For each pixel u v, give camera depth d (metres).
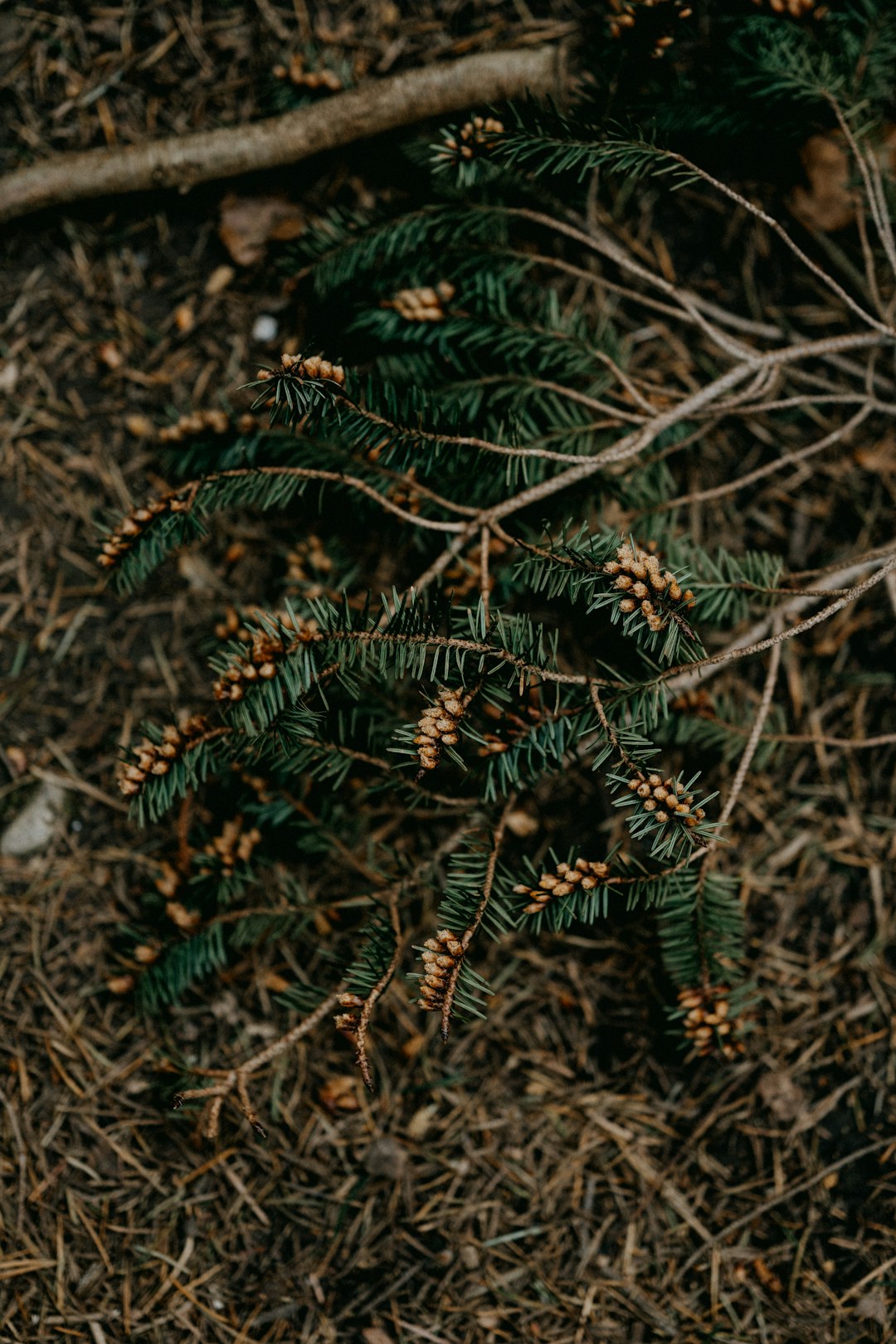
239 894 0.93
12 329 1.03
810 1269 0.98
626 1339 0.97
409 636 0.83
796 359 0.98
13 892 1.01
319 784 0.98
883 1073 1.00
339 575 1.00
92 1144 0.98
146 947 0.93
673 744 1.01
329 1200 0.98
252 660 0.83
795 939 1.01
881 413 1.03
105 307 1.04
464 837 0.90
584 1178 0.99
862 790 1.02
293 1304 0.97
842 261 1.02
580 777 1.01
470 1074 1.00
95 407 1.03
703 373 1.04
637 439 0.90
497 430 0.88
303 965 1.00
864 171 0.91
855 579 1.03
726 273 1.04
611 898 1.00
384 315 0.93
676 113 0.93
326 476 0.88
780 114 0.92
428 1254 0.98
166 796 0.85
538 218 0.93
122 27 1.03
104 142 1.03
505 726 0.87
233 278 1.04
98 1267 0.96
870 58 0.93
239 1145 0.98
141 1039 0.99
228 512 1.02
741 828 1.02
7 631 1.03
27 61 1.03
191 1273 0.97
